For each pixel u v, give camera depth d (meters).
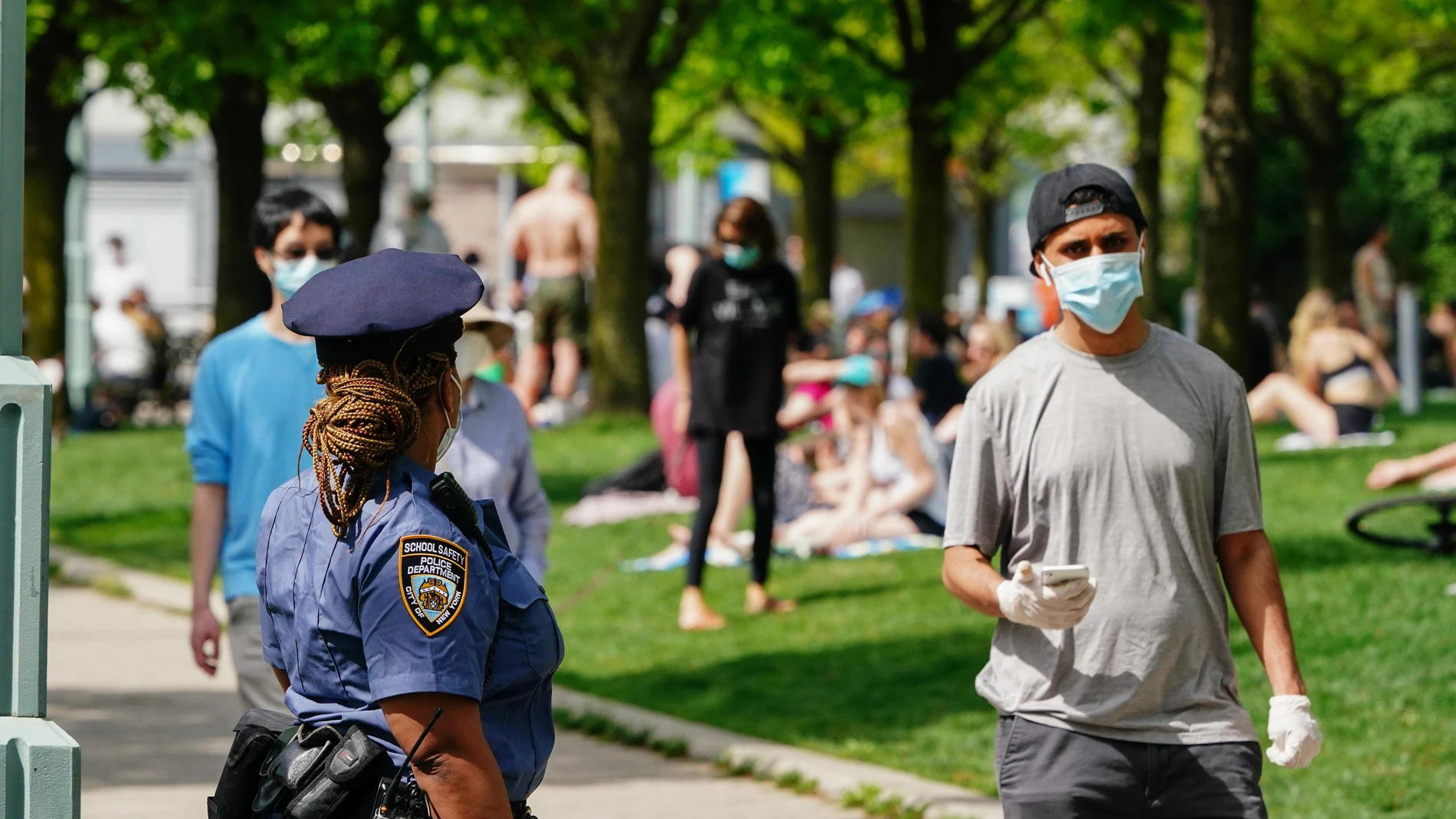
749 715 17.11
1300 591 19.88
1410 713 15.27
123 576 25.86
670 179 71.69
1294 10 60.84
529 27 39.59
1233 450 8.66
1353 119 68.94
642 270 42.56
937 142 49.28
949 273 110.25
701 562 21.19
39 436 6.89
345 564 6.09
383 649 5.96
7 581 6.88
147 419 55.50
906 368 43.62
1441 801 13.05
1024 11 52.12
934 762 15.09
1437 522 22.58
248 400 11.38
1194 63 62.84
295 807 6.07
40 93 43.69
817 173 61.03
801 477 26.48
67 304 49.84
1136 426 8.58
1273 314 50.50
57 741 6.79
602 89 42.34
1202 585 8.58
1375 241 51.47
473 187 85.19
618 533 27.78
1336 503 25.83
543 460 36.03
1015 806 8.65
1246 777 8.45
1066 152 79.00
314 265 11.44
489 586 6.19
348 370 6.26
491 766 6.05
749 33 48.19
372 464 6.08
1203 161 32.62
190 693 18.88
